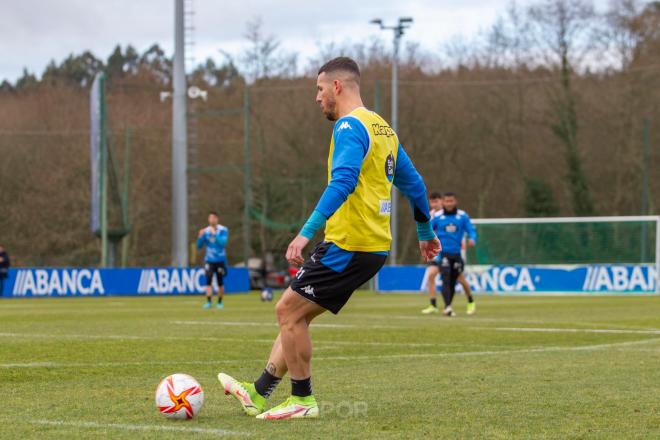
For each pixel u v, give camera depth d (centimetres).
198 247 2884
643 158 5784
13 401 837
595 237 4303
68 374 1040
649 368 1082
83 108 6931
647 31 6047
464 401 830
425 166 6412
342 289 738
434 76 6550
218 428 694
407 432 676
